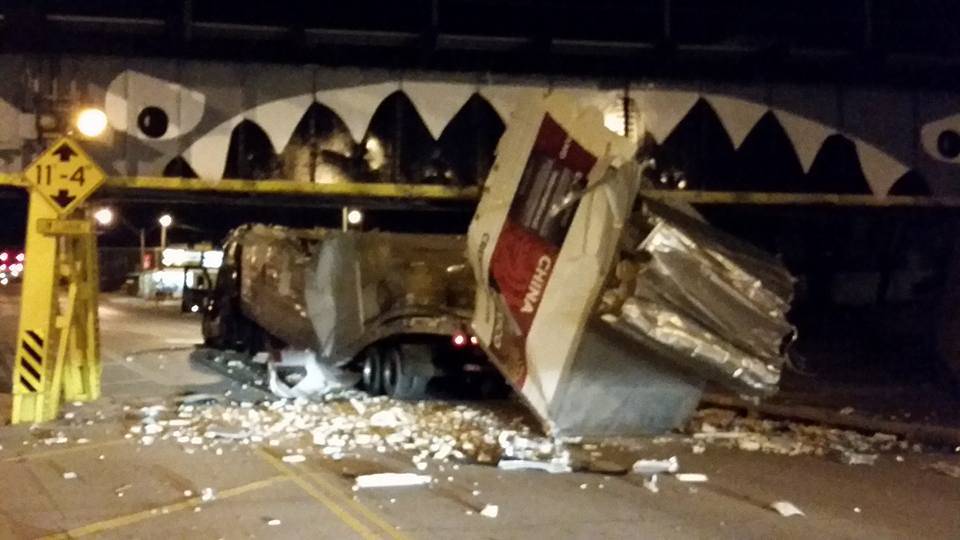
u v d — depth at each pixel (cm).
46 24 1683
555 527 889
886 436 1405
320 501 977
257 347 2455
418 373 1812
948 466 1195
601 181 1245
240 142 1811
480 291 1453
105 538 841
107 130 1742
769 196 1936
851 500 1015
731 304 1249
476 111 1873
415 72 1822
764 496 1030
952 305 2423
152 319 4125
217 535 851
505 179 1395
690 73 1888
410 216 3625
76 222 1489
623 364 1305
